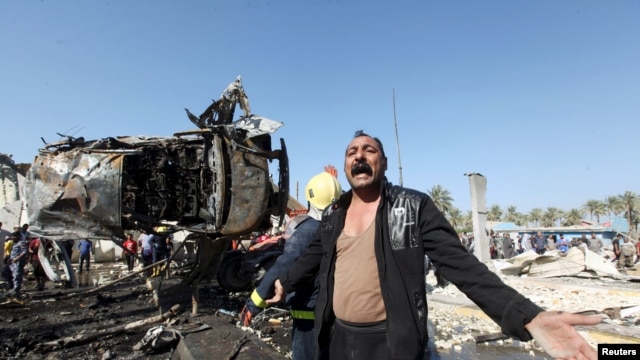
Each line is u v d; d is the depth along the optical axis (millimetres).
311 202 2910
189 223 6914
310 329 2781
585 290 8398
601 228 32562
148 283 8898
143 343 4543
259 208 6379
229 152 6414
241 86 6918
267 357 3957
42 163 6473
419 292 1581
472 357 4465
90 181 6066
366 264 1731
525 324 1289
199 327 5066
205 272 6426
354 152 1910
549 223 70312
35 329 5621
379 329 1687
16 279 8711
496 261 12438
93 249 20469
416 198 1684
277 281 2268
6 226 15148
